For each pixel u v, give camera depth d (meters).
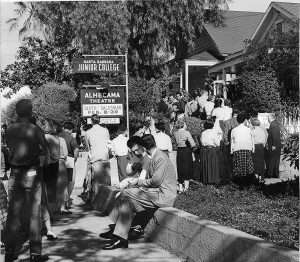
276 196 8.07
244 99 20.73
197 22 30.81
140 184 7.50
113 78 21.16
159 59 29.75
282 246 5.17
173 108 20.84
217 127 14.24
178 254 6.79
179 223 6.77
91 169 11.09
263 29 26.12
